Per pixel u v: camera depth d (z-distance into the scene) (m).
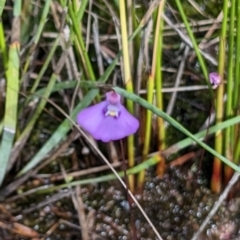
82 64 0.21
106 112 0.20
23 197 0.22
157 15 0.20
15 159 0.22
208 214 0.22
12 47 0.20
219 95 0.21
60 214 0.22
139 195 0.23
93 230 0.22
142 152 0.22
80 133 0.22
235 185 0.23
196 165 0.23
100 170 0.23
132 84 0.22
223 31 0.21
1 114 0.21
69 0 0.20
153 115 0.22
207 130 0.21
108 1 0.24
